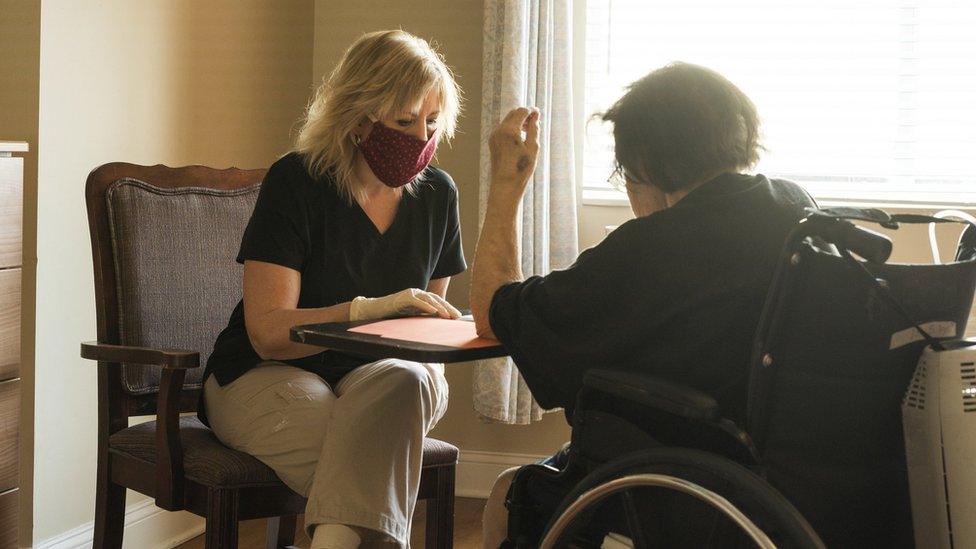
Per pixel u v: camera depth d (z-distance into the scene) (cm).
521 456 356
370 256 204
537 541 155
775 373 132
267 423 183
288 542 241
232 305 226
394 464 177
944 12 334
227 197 231
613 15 352
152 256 212
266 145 337
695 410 128
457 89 249
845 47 341
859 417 136
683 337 136
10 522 216
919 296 140
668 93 144
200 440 192
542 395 150
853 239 123
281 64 342
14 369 214
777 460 134
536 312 145
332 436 177
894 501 143
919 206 331
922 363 141
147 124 279
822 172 344
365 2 355
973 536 138
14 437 216
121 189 210
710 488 130
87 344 199
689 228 136
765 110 345
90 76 258
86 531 265
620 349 139
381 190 207
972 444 137
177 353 183
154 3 279
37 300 246
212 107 307
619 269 139
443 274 222
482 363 327
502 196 161
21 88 243
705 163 143
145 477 193
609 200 347
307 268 198
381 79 193
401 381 181
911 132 339
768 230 135
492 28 328
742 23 345
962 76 335
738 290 133
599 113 154
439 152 352
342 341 147
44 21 243
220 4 308
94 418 266
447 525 201
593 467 145
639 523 136
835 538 137
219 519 179
